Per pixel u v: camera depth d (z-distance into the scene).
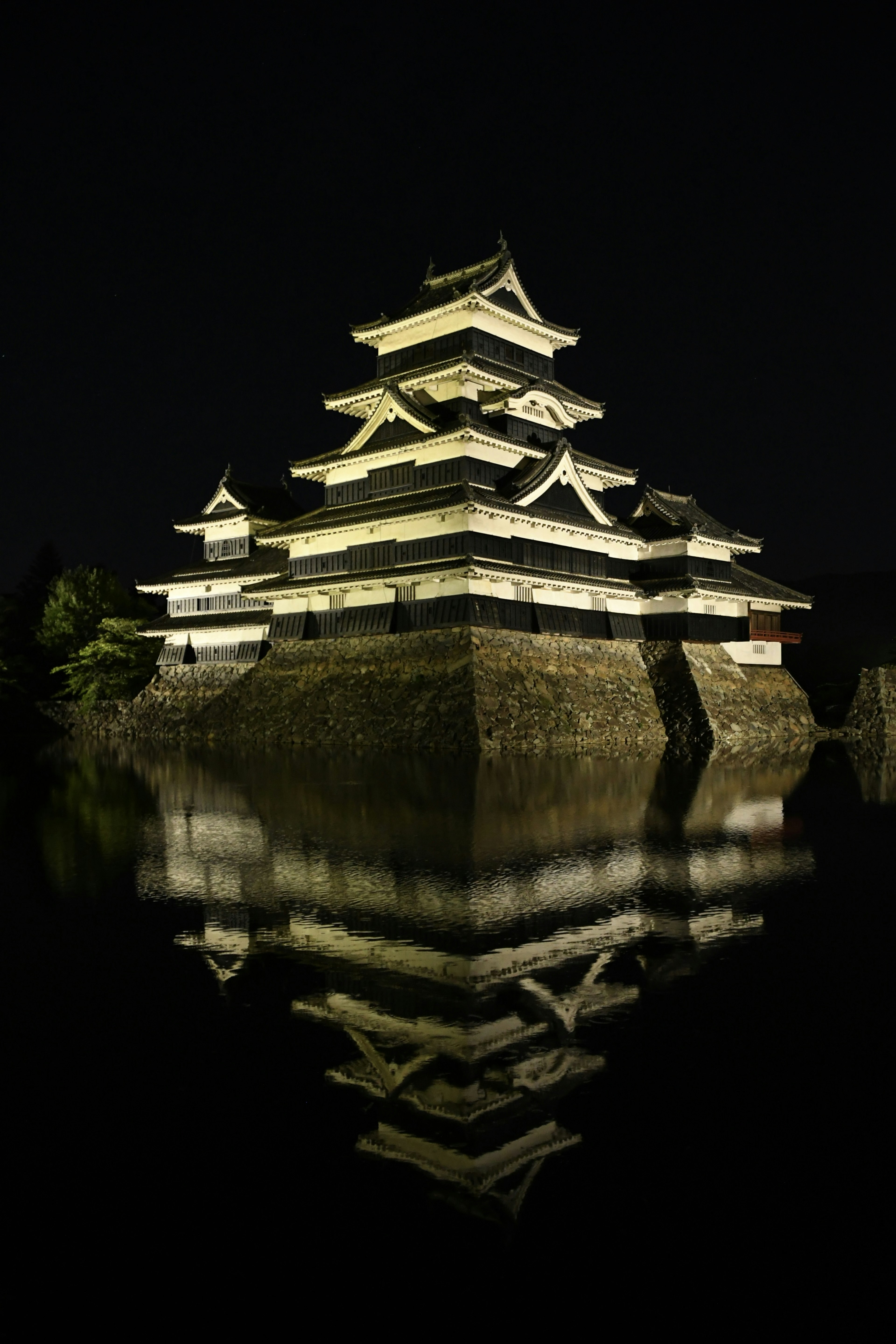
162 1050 8.27
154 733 62.41
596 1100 7.22
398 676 46.28
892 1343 4.57
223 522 68.06
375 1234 5.56
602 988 9.77
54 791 28.70
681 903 13.49
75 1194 6.00
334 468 54.19
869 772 35.31
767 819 21.92
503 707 42.75
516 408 51.88
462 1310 4.83
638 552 58.12
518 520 47.62
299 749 45.31
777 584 62.00
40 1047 8.34
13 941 11.71
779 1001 9.40
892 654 72.56
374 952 11.09
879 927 12.15
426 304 54.56
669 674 53.62
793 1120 6.87
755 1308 4.79
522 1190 5.95
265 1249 5.41
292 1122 6.91
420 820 21.67
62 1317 4.83
